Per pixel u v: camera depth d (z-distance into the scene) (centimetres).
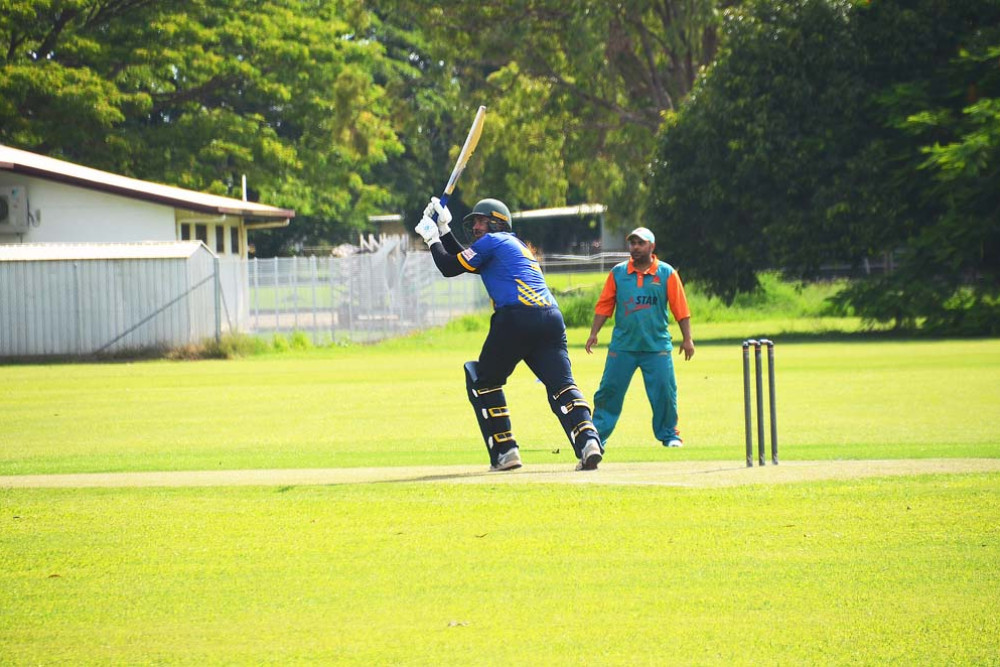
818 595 2120
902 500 2886
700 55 16438
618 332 4062
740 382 6950
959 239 11481
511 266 3450
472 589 2206
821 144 11769
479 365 3525
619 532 2638
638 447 4253
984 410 5122
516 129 18538
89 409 6109
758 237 12494
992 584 2169
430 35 17000
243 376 8456
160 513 2947
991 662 1769
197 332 11025
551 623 1992
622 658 1811
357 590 2217
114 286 10931
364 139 18438
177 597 2189
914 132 11388
